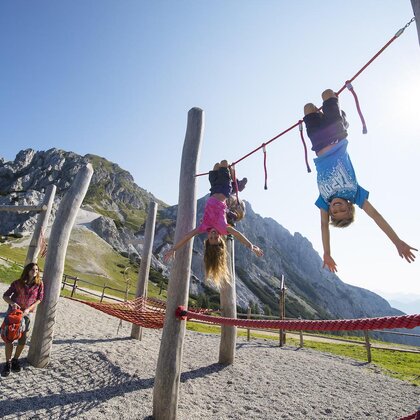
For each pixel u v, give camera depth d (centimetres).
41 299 677
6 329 616
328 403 785
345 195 277
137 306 1072
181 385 788
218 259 462
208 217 486
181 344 591
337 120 313
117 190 15025
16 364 647
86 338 1000
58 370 705
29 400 565
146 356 945
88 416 553
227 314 1007
